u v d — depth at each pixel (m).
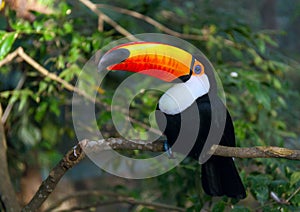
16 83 9.38
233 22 10.26
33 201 6.55
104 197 9.63
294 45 17.34
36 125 9.87
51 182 6.40
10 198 7.83
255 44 9.52
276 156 5.94
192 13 10.37
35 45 8.98
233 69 8.98
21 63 9.26
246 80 8.63
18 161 9.92
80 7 10.03
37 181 10.16
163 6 10.33
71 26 8.56
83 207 9.16
